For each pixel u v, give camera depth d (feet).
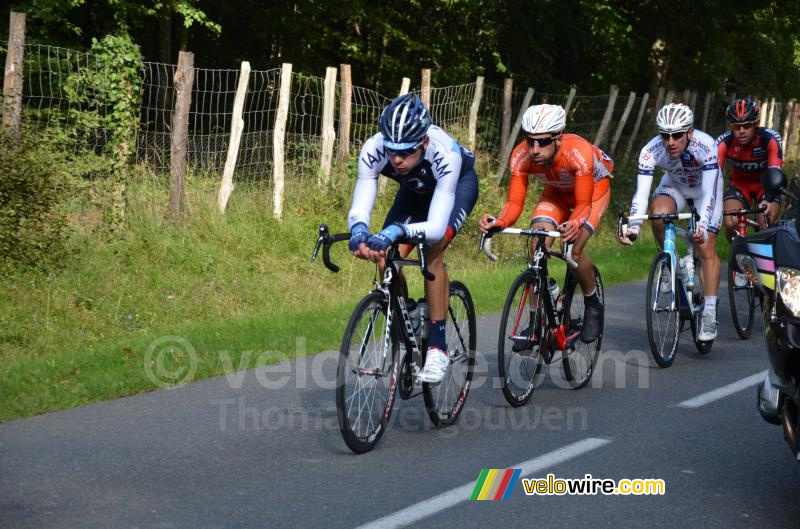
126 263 34.91
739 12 96.78
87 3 61.52
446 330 20.85
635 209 28.58
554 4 81.35
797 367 15.20
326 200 44.14
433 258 20.36
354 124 54.24
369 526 15.08
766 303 16.46
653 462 18.72
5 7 57.77
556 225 24.31
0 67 52.90
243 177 44.52
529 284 22.94
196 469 17.67
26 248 31.68
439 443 19.84
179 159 39.68
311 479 17.30
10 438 19.25
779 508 16.35
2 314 28.96
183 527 14.85
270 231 41.01
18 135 33.55
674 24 94.02
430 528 15.07
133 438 19.47
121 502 15.85
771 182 17.97
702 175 28.45
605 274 43.70
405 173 19.54
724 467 18.49
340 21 76.59
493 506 16.14
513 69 84.17
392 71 80.53
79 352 26.63
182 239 37.83
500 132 59.16
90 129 38.04
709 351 29.81
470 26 80.53
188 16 60.13
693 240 28.73
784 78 115.65
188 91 39.58
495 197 50.55
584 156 23.32
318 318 32.17
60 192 33.27
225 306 34.09
